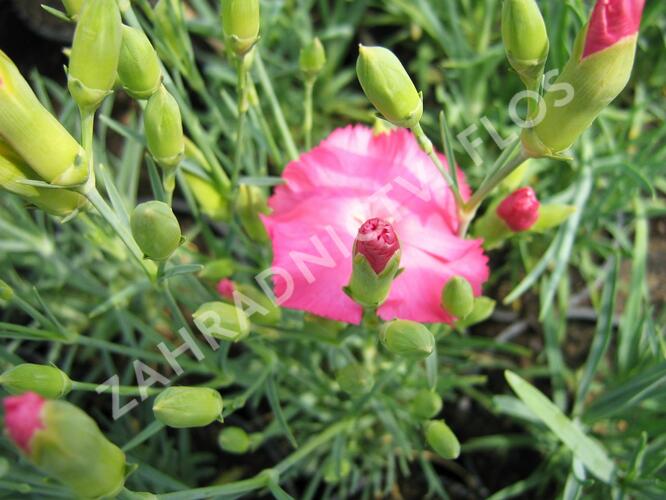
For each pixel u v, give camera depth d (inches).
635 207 9.4
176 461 8.9
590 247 9.6
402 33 11.6
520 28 4.9
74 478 4.3
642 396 7.3
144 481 8.0
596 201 9.8
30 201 5.1
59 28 12.2
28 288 9.5
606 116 9.9
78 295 10.3
